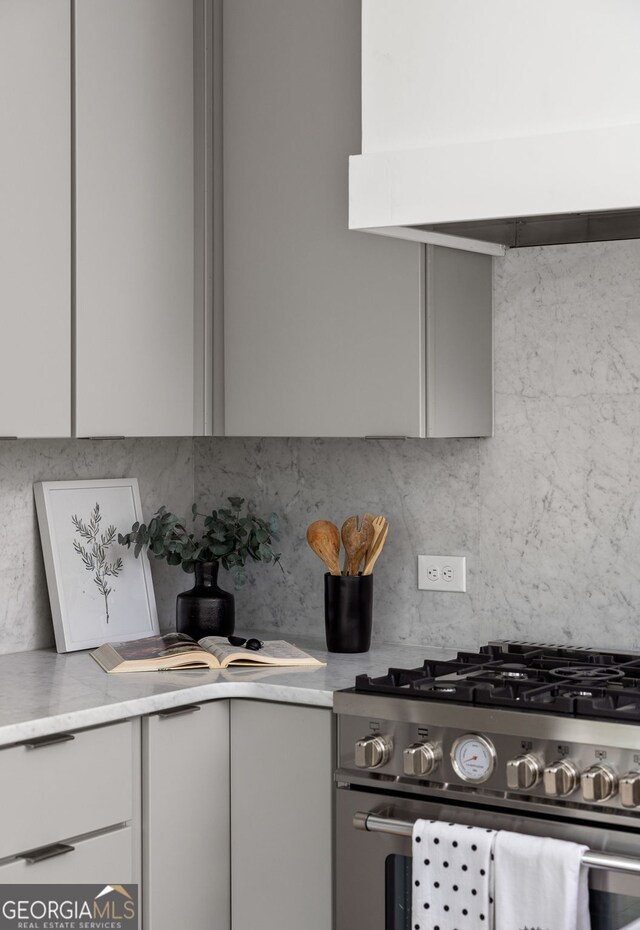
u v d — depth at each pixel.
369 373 2.52
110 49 2.51
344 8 2.55
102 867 2.17
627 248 2.52
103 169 2.49
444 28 2.13
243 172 2.70
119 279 2.53
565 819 1.98
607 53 1.97
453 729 2.06
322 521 2.76
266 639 2.92
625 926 1.89
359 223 2.18
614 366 2.54
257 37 2.68
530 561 2.65
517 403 2.67
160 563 3.08
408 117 2.17
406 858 2.13
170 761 2.29
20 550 2.74
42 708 2.12
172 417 2.67
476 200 2.05
